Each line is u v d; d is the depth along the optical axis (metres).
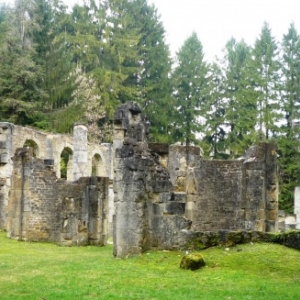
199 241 13.50
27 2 44.28
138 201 14.01
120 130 15.62
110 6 48.72
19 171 21.62
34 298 9.38
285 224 31.38
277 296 9.23
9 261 14.53
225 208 21.91
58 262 14.13
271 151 21.45
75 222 20.09
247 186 21.39
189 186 21.80
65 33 45.56
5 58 40.06
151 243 14.10
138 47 49.72
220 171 22.16
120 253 14.05
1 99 38.53
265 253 12.30
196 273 11.46
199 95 50.25
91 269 12.49
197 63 50.75
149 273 11.66
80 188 20.30
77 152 32.97
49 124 39.97
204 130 49.47
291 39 47.25
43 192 21.19
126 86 47.75
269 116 45.19
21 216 21.41
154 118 48.00
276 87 46.47
